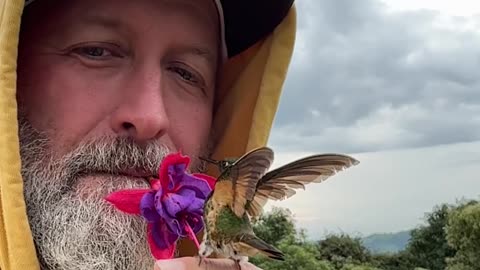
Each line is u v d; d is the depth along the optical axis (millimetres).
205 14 366
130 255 292
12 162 281
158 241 246
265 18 398
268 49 405
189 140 353
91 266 288
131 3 329
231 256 206
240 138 403
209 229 206
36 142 315
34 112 322
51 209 301
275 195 197
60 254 291
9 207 278
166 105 343
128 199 255
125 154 306
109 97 318
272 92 398
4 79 286
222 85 414
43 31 328
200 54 362
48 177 309
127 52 328
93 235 293
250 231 202
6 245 285
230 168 200
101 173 305
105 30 325
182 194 249
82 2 326
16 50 291
